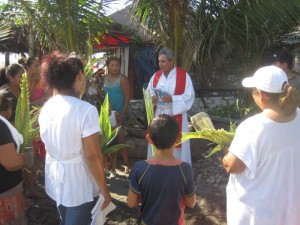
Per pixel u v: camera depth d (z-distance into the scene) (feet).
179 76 14.40
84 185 7.66
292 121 6.70
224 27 17.85
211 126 10.39
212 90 26.50
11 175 8.07
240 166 6.79
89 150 7.34
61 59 7.72
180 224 7.75
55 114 7.48
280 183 6.65
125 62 34.06
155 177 7.32
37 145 12.94
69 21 17.95
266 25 18.21
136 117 22.20
